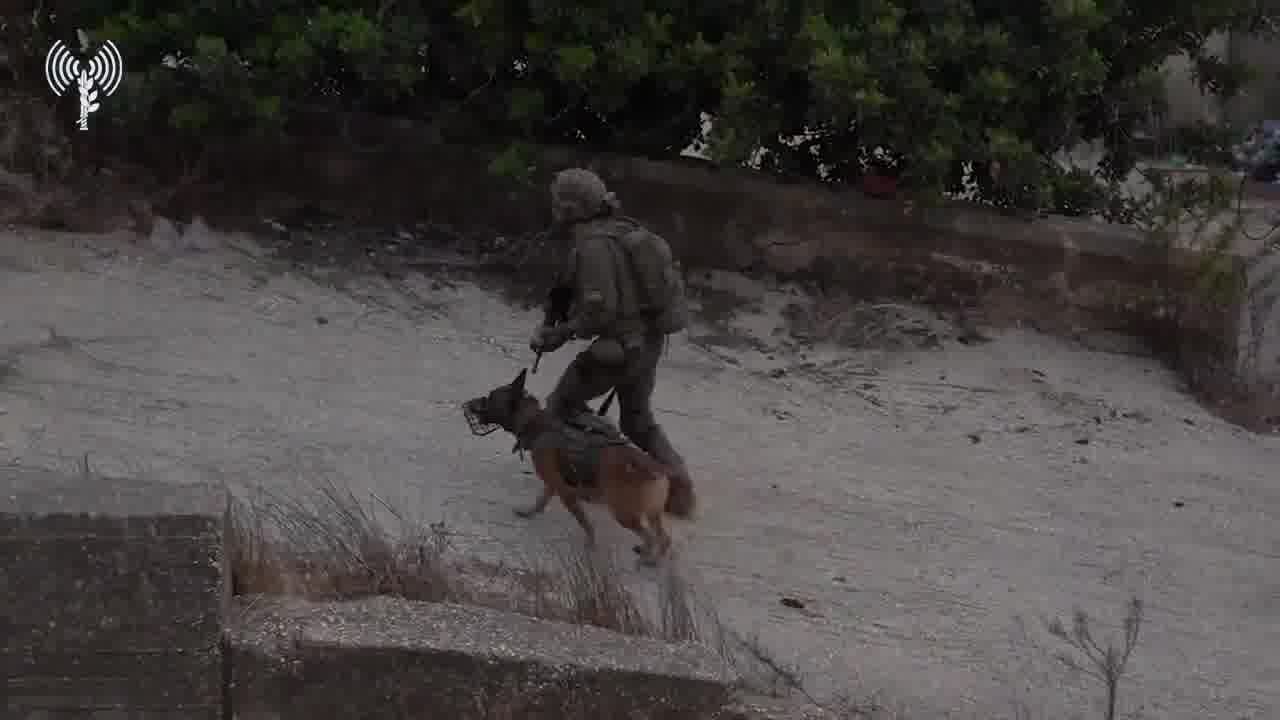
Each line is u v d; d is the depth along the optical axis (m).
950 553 8.17
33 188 10.16
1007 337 11.53
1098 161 13.12
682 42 11.61
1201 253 11.58
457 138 11.59
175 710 4.94
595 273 7.52
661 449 7.85
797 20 11.27
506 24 11.27
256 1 10.53
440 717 5.16
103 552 4.83
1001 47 11.35
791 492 8.64
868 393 10.33
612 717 5.30
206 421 7.93
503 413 7.54
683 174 11.57
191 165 11.05
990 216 11.66
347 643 5.08
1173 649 7.42
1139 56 12.47
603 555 7.45
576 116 12.08
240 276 10.05
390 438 8.28
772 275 11.70
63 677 4.87
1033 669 7.01
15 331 8.52
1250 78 12.81
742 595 7.27
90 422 7.60
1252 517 9.17
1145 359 11.59
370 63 10.66
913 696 6.52
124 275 9.65
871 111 10.91
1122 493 9.33
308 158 11.30
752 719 5.49
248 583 5.51
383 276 10.56
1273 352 11.99
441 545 6.38
